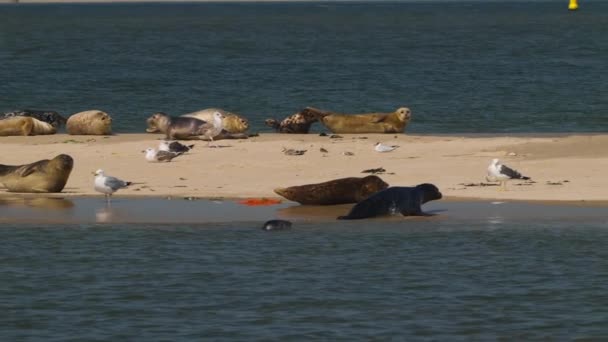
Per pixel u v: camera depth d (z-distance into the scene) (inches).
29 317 2571.4
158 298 2714.1
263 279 2869.1
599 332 2440.9
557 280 2847.0
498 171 3836.1
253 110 6963.6
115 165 4485.7
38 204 3801.7
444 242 3223.4
